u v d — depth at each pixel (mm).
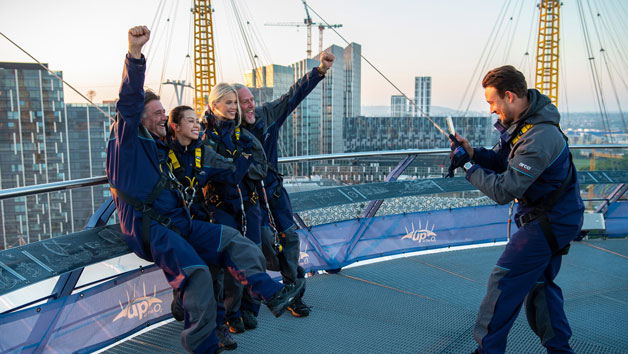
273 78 140375
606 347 2516
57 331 2211
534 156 1851
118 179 2053
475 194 12703
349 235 3814
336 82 167500
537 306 2082
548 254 1963
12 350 2041
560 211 1931
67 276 2264
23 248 2191
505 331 2047
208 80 65438
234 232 2240
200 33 65000
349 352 2426
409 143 164000
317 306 3035
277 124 2881
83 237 2365
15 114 101812
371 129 166625
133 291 2578
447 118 2281
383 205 4004
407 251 4133
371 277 3592
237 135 2490
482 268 3809
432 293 3271
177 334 2604
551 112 1910
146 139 2074
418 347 2480
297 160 3562
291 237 2891
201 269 2027
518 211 2080
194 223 2223
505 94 1968
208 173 2326
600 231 4648
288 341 2551
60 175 102188
